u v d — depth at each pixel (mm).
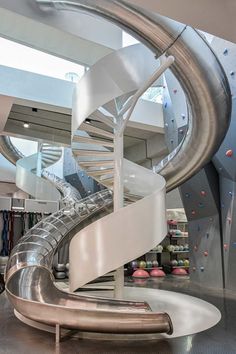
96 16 3879
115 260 3809
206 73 3826
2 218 8883
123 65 3898
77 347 2916
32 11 4770
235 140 5621
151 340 3094
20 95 5594
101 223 3914
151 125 7184
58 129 8375
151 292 5941
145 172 5312
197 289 6473
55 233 5797
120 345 2961
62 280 8102
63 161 12828
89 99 3971
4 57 5977
